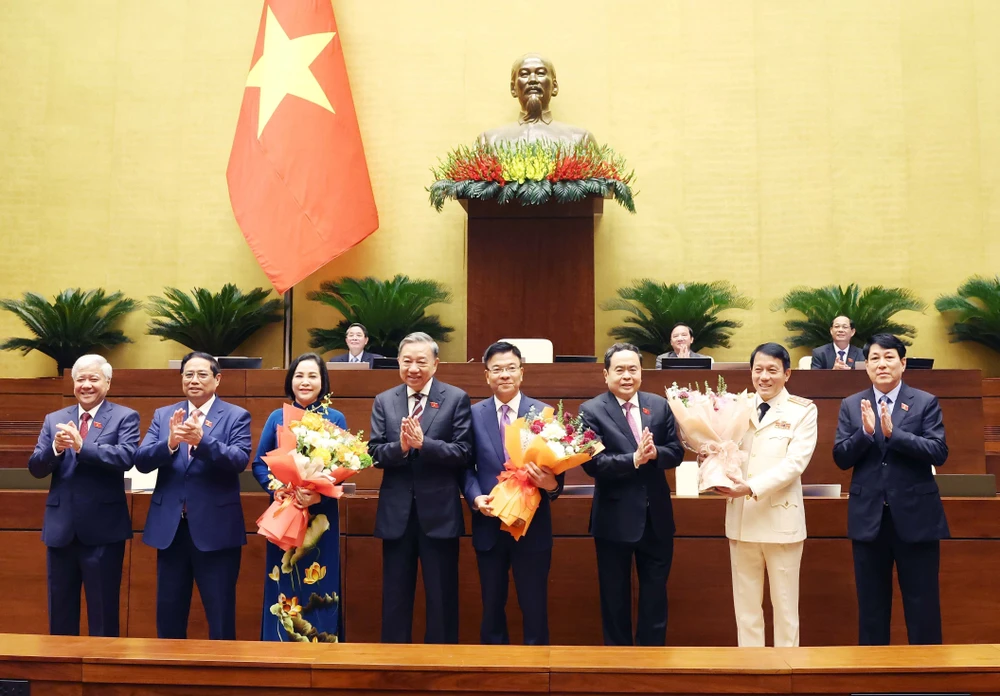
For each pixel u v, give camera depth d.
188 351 8.23
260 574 4.48
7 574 4.57
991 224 7.89
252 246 7.61
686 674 2.53
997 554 4.31
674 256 8.13
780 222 8.05
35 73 8.64
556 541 4.42
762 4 8.22
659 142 8.22
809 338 7.52
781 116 8.12
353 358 7.10
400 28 8.48
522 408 3.83
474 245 7.22
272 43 7.95
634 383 3.79
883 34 8.11
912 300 7.34
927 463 3.68
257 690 2.61
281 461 3.47
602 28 8.34
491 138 7.60
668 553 3.74
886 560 3.72
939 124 8.01
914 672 2.52
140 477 4.73
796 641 3.64
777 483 3.62
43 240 8.49
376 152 8.40
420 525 3.65
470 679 2.56
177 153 8.52
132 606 4.49
